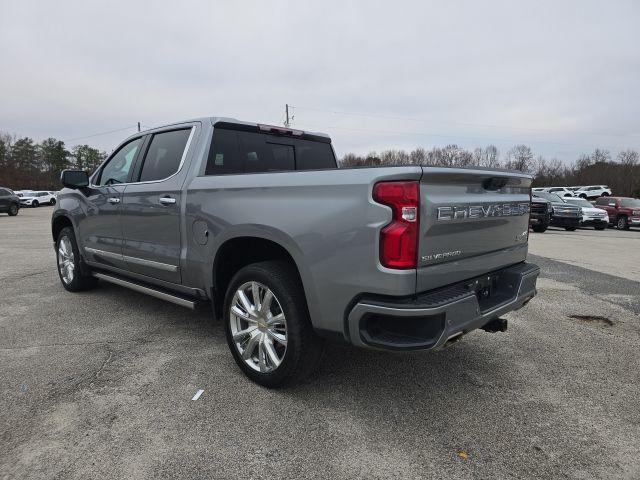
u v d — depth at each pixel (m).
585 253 10.42
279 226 2.71
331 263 2.48
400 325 2.39
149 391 2.92
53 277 6.54
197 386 3.00
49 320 4.40
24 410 2.66
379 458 2.26
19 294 5.45
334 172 2.50
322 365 3.38
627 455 2.32
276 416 2.64
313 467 2.19
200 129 3.65
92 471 2.13
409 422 2.61
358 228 2.36
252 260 3.39
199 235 3.34
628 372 3.38
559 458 2.29
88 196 4.79
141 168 4.16
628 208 21.56
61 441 2.36
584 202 21.73
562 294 5.89
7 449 2.29
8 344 3.74
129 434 2.44
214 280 3.30
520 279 3.08
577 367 3.46
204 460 2.23
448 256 2.53
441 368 3.38
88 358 3.45
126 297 5.30
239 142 3.81
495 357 3.63
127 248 4.20
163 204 3.66
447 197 2.49
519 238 3.36
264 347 2.95
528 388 3.08
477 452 2.33
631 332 4.33
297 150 4.36
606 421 2.66
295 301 2.74
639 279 7.02
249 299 3.11
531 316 4.84
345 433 2.48
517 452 2.33
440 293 2.47
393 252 2.26
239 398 2.84
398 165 2.31
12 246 10.47
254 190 2.92
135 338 3.90
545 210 17.08
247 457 2.26
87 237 4.89
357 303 2.40
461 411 2.74
